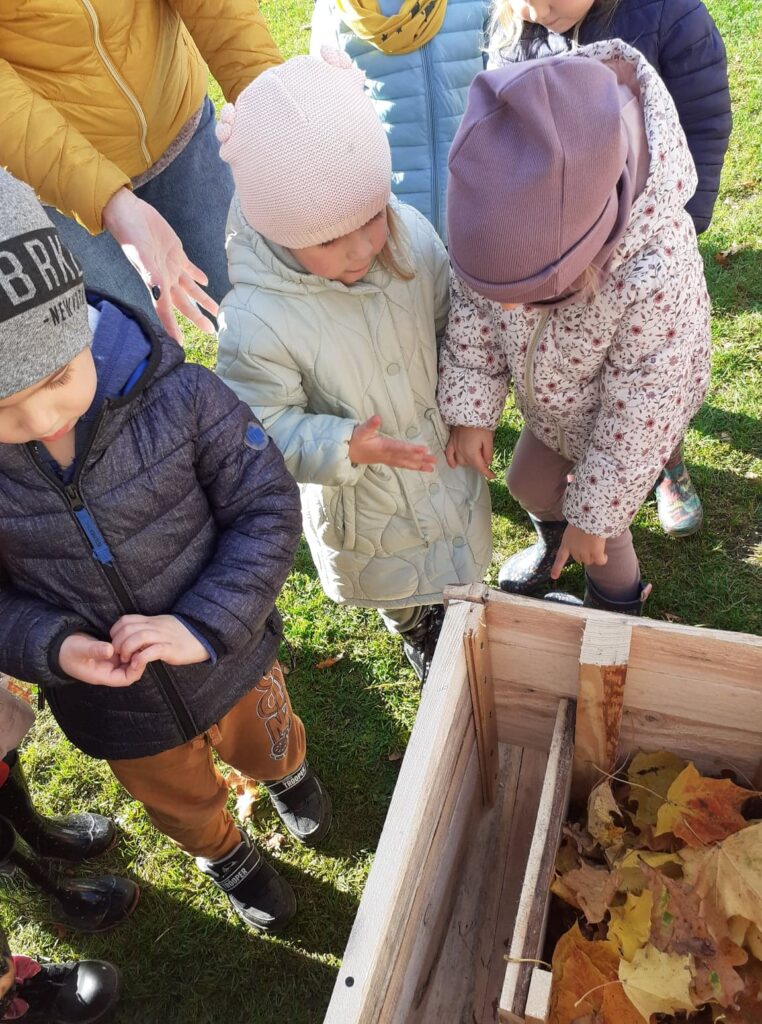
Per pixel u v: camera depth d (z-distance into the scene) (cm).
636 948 132
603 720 138
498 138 119
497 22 185
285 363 156
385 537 185
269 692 169
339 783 226
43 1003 190
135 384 124
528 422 190
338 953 199
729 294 308
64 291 106
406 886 116
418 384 172
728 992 126
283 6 545
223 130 136
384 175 137
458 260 129
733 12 423
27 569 133
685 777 143
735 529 254
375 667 246
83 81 186
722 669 129
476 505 191
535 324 155
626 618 130
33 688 246
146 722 148
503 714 160
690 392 167
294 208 133
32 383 105
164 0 195
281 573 140
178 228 234
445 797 135
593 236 123
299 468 158
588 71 118
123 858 220
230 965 200
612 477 165
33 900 209
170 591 139
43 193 175
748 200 339
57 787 234
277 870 213
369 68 211
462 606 134
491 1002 150
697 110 184
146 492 130
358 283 156
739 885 132
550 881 125
